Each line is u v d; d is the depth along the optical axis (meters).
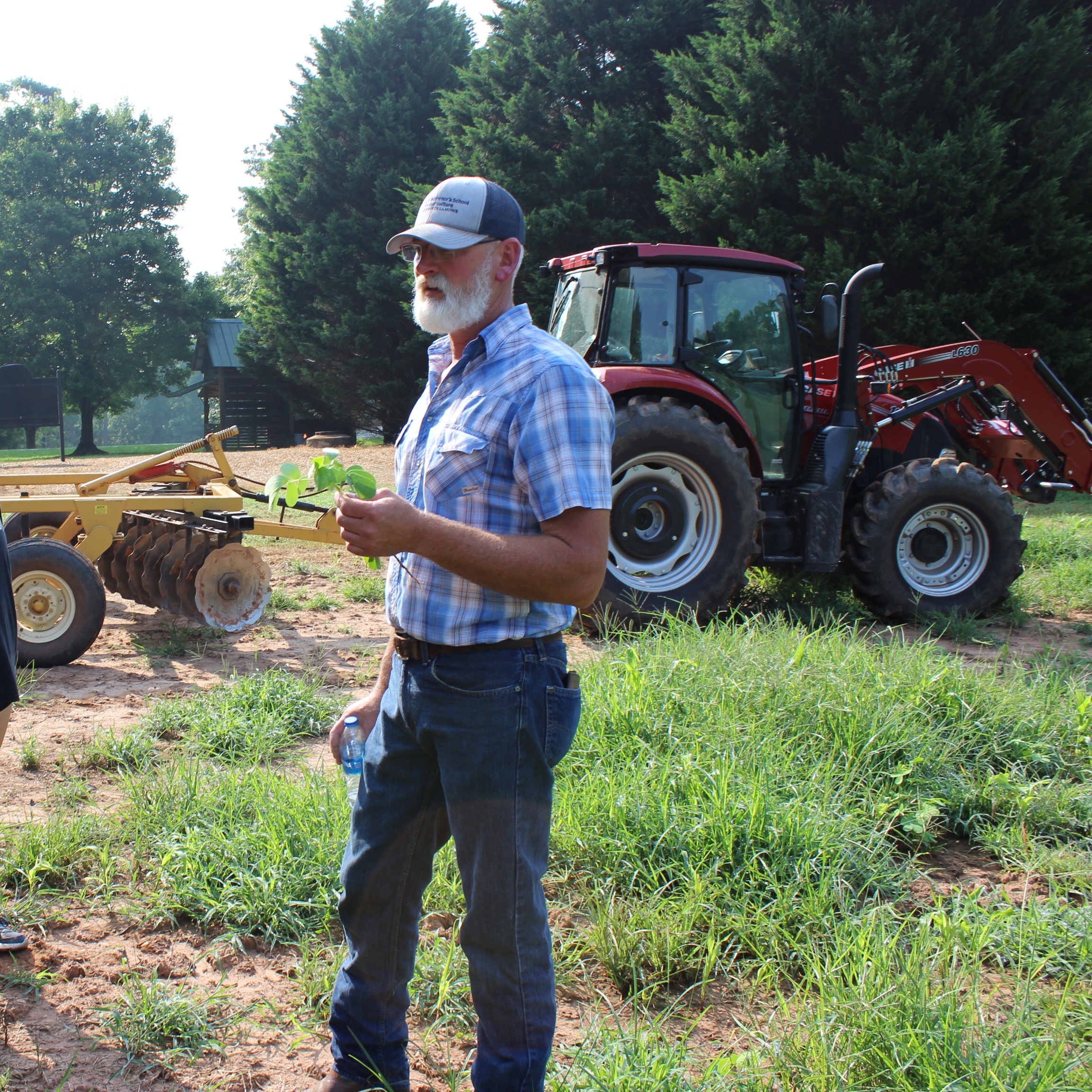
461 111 23.23
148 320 44.03
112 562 7.17
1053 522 11.85
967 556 7.72
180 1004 2.62
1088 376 15.88
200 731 4.71
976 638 7.07
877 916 3.00
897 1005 2.44
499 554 1.85
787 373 7.54
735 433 7.30
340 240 26.08
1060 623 7.82
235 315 51.72
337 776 3.96
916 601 7.50
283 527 6.60
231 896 3.17
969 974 2.70
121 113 45.19
